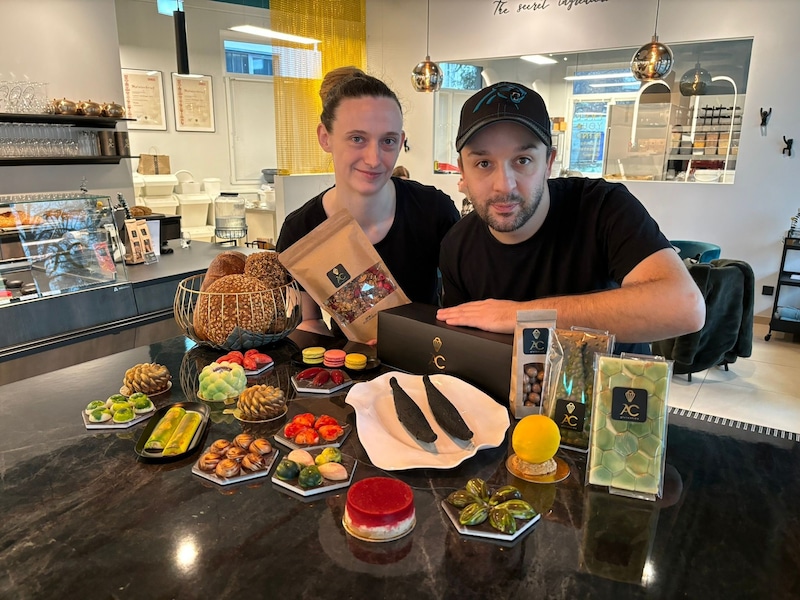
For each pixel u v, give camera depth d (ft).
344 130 4.66
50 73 13.76
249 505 2.50
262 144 25.85
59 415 3.39
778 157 15.88
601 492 2.63
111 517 2.42
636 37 17.60
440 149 23.22
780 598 1.98
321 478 2.62
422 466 2.74
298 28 20.58
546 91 20.49
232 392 3.55
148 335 8.44
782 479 2.74
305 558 2.17
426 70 17.57
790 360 13.62
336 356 4.04
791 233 15.21
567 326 3.69
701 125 17.16
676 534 2.33
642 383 2.63
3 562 2.15
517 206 3.88
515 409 3.28
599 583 2.05
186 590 2.01
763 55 15.61
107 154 14.26
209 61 23.41
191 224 23.20
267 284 4.50
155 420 3.20
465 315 3.79
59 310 7.41
